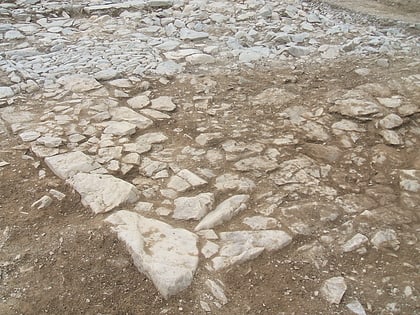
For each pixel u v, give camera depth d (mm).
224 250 2898
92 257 2838
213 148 3941
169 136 4102
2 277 2719
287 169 3709
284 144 4027
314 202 3355
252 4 7414
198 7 7312
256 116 4449
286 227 3107
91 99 4574
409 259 2932
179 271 2678
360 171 3752
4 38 6020
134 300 2596
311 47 6020
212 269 2773
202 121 4336
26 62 5348
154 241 2908
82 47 5816
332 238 3057
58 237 2973
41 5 7156
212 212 3227
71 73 5082
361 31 6566
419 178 3617
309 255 2926
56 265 2795
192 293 2633
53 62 5375
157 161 3738
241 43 6105
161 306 2568
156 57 5562
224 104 4641
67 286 2670
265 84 5035
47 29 6441
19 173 3529
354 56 5734
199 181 3492
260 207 3299
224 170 3668
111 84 4887
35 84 4781
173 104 4586
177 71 5242
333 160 3861
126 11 7152
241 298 2646
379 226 3162
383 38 6246
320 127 4277
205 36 6242
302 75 5262
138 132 4121
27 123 4156
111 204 3221
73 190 3352
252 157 3832
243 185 3482
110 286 2674
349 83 5027
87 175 3467
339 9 7648
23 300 2588
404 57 5656
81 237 2961
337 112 4469
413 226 3186
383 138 4125
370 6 7848
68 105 4461
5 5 6988
